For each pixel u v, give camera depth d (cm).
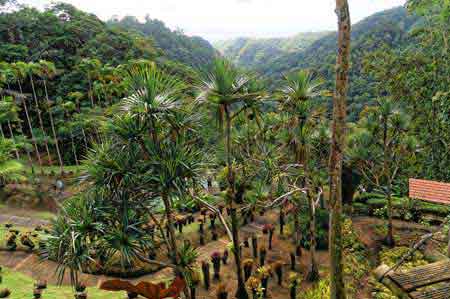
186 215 1695
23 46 4338
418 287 467
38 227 1642
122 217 754
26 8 5525
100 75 3328
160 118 756
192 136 848
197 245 1401
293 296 998
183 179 782
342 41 605
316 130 1390
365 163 1574
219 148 1066
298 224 1321
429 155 1880
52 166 3266
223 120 900
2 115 2719
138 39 5400
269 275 1109
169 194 780
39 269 1263
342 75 614
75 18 5428
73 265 702
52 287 1095
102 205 749
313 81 1088
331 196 654
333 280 665
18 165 2381
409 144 1520
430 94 1861
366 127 1570
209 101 836
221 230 1543
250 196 1158
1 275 1178
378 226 1592
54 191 2355
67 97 3781
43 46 4500
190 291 963
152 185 775
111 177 731
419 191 931
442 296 453
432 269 493
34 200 2234
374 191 1972
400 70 2023
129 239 742
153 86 751
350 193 1686
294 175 1271
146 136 771
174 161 755
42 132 3503
